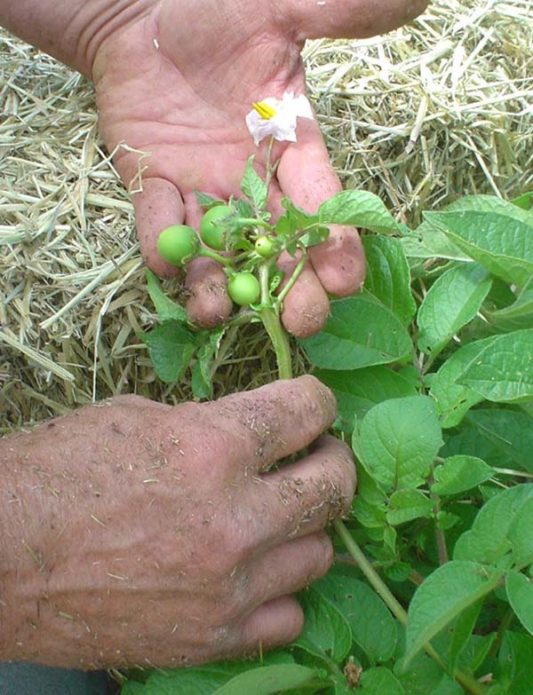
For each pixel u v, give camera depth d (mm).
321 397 395
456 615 346
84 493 346
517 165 546
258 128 443
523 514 351
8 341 446
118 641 360
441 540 407
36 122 508
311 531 380
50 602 347
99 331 447
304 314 415
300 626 381
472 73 546
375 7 430
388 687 355
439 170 522
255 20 447
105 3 473
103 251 459
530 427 417
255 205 418
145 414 371
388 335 427
